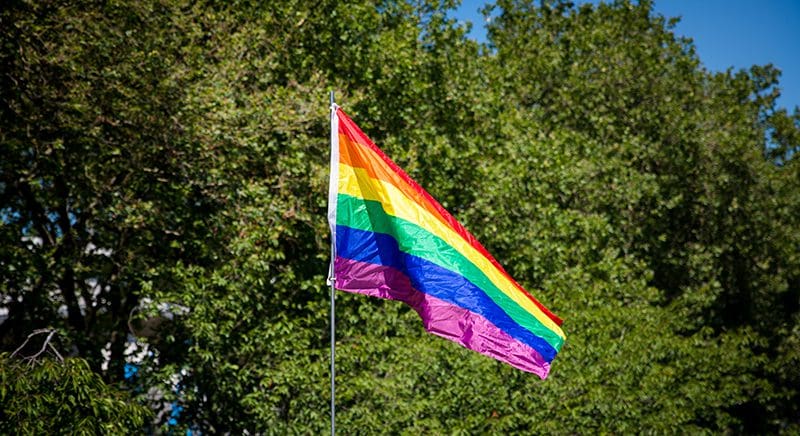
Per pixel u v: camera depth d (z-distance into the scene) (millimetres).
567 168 16562
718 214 20422
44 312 11305
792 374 19719
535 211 15445
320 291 12297
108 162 11742
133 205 11281
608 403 12750
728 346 16484
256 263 11555
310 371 11547
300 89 12859
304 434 11633
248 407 12047
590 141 18219
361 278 7875
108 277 12156
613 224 18359
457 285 7941
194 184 12016
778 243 20703
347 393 11430
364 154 7965
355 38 14664
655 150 19469
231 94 12398
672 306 16547
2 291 10820
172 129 11617
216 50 12977
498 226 14719
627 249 18719
